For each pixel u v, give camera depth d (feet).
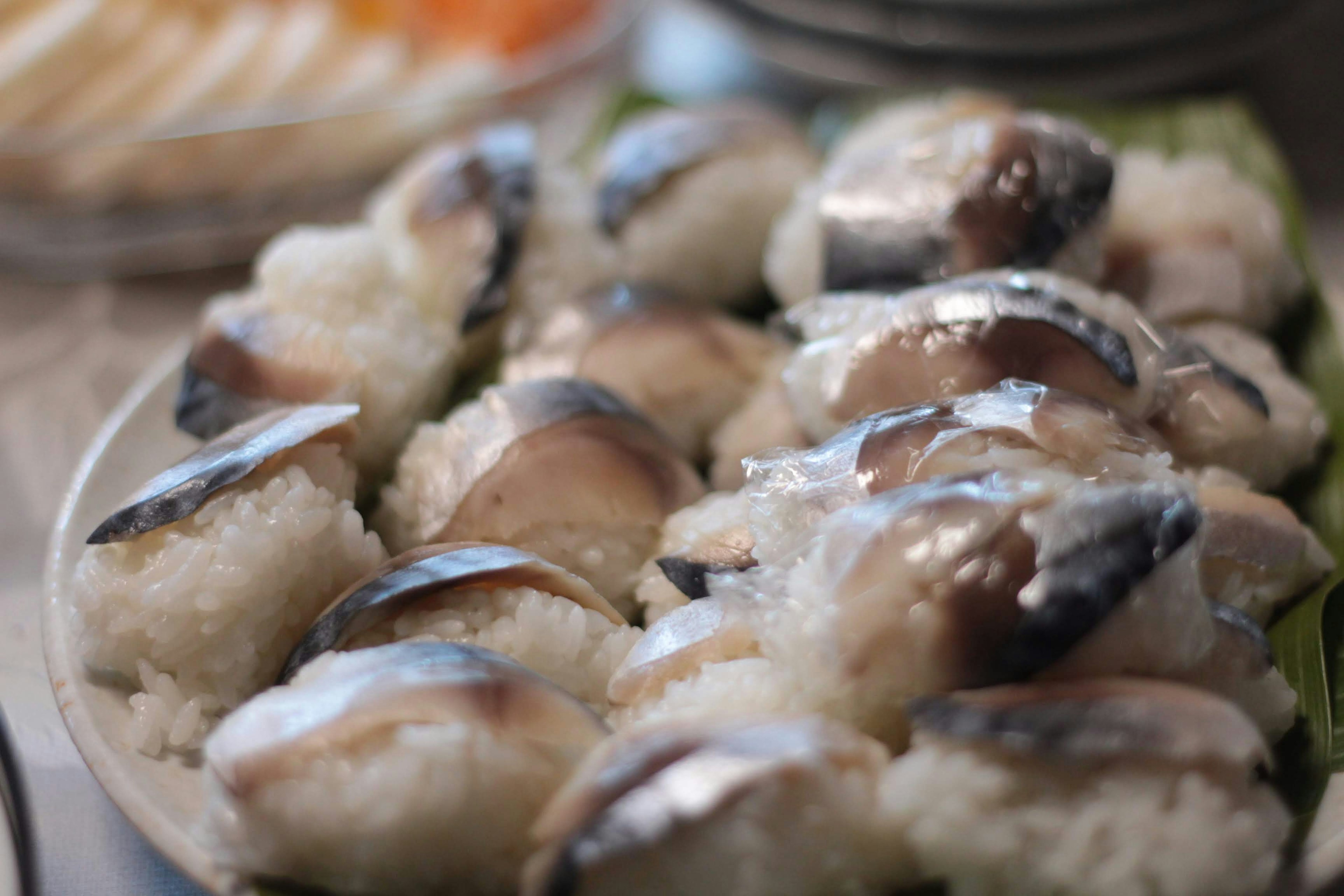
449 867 1.29
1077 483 1.33
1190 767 1.25
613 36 2.29
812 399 1.51
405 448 1.61
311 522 1.44
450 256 1.73
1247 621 1.37
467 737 1.29
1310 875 1.29
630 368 1.65
